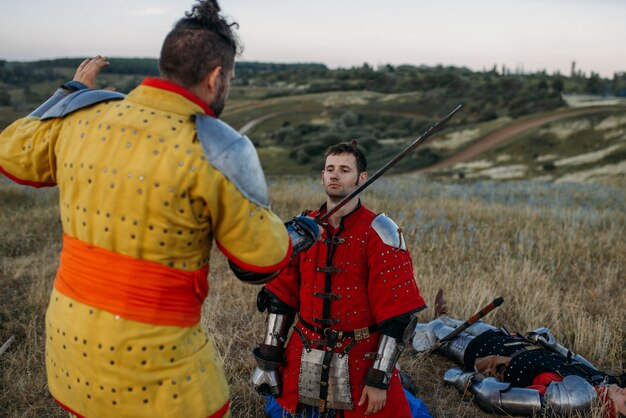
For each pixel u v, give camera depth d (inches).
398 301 106.4
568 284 235.3
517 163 1911.9
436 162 2127.2
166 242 69.2
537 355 145.7
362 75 5521.7
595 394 129.4
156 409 71.4
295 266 115.7
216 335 166.4
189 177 67.9
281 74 6628.9
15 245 290.5
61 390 75.8
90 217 70.0
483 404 138.9
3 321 185.8
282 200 426.6
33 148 77.5
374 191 523.2
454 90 3538.4
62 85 82.5
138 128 69.8
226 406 78.8
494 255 275.1
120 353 69.2
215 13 74.5
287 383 116.6
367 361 110.7
